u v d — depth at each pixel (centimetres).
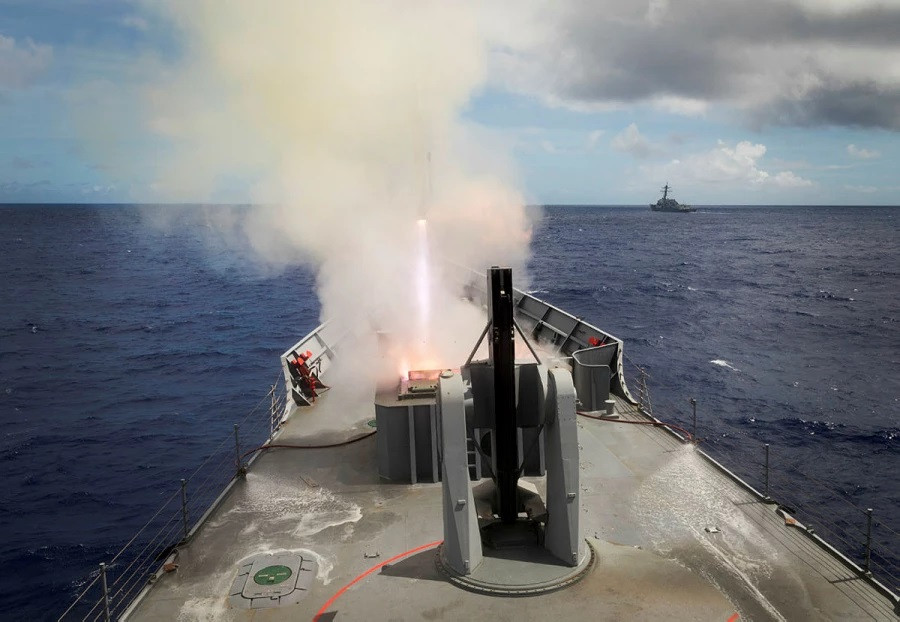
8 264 9050
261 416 2730
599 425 1266
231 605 757
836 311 5081
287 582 790
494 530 610
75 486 2069
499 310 596
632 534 875
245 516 963
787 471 2055
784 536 865
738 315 4941
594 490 1002
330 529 920
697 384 3031
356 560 842
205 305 5719
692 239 13300
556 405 566
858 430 2406
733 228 17475
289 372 1457
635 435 1216
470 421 628
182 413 2784
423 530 910
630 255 9875
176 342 4247
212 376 3394
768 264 8675
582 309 5256
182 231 16275
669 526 894
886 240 13325
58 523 1831
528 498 635
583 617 482
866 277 7269
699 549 836
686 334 4247
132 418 2723
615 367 1456
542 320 1897
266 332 4541
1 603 1466
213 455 2305
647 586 521
